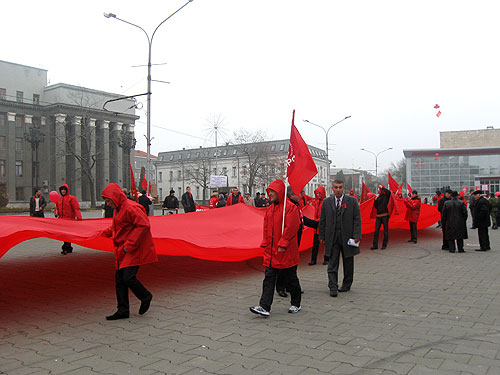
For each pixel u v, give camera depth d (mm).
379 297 6949
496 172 67375
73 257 11398
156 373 3986
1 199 44469
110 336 5125
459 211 12039
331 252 7160
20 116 62875
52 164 64062
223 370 4027
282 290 7062
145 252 5906
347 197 7242
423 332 5090
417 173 70562
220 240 9250
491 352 4387
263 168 57938
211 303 6691
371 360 4211
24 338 5094
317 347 4609
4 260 10914
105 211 14844
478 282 8070
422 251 12531
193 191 85438
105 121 65562
